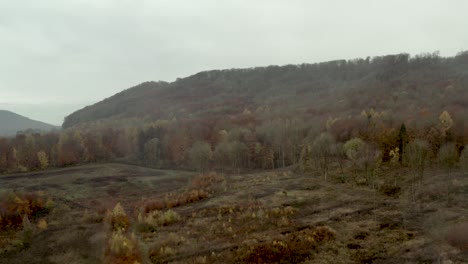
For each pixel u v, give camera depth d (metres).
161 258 36.41
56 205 64.94
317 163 74.12
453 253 31.64
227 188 66.00
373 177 60.50
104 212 58.00
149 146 113.06
